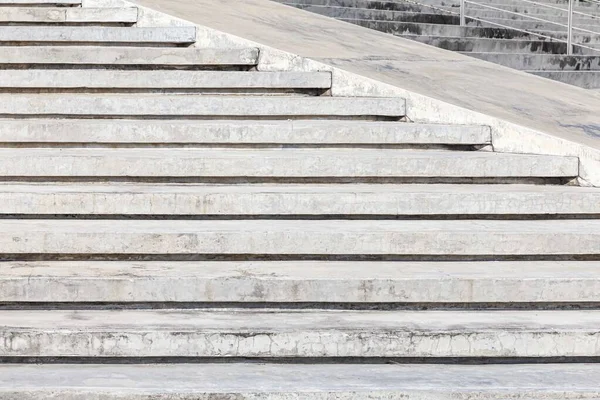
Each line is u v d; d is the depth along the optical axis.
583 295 4.79
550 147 6.89
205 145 7.05
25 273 4.71
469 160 6.59
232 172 6.35
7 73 7.97
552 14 17.20
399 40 10.91
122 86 8.12
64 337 4.17
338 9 13.83
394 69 8.84
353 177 6.49
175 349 4.21
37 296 4.60
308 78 8.19
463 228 5.49
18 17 10.31
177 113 7.55
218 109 7.60
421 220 5.87
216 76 8.17
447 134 7.21
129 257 5.15
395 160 6.50
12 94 7.78
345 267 5.04
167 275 4.70
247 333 4.23
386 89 7.89
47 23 10.38
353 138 7.13
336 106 7.71
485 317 4.61
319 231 5.24
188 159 6.31
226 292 4.66
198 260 5.18
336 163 6.45
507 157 6.65
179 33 9.45
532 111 7.82
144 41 9.45
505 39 13.91
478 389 3.90
